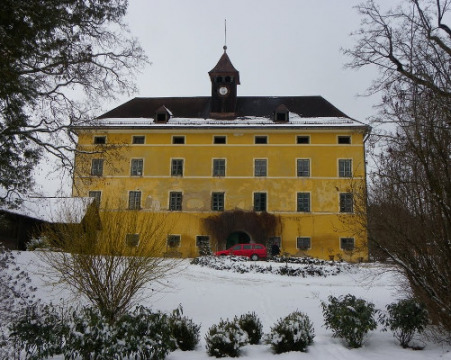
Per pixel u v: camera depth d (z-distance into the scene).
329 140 44.59
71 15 15.91
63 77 17.92
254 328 10.79
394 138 10.70
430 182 9.66
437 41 12.73
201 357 9.37
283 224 43.28
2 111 14.88
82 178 20.34
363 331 10.02
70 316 9.14
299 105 48.94
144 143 45.81
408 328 10.14
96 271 11.72
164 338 8.76
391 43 15.03
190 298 17.81
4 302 10.19
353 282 23.31
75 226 12.30
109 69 19.53
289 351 9.68
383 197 11.03
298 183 44.03
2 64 12.68
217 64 48.91
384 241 10.89
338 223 42.69
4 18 12.07
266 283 22.59
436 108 10.00
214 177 44.75
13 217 26.62
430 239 10.28
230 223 43.38
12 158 16.25
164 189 44.72
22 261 19.89
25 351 8.91
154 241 12.60
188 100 50.66
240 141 45.38
